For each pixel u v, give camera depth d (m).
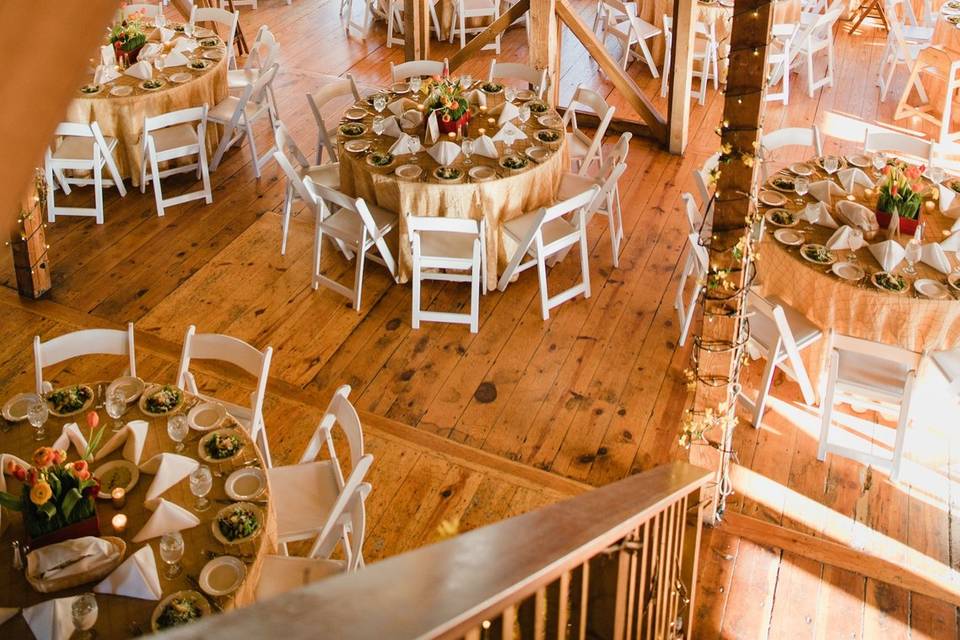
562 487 4.58
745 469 4.75
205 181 6.84
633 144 7.94
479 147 5.86
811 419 5.08
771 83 8.73
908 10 9.34
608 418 5.02
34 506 3.07
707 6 8.59
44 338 5.48
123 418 3.80
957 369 4.65
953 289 4.67
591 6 11.13
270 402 5.07
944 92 8.10
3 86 0.34
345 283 6.09
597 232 6.65
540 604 1.30
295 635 0.57
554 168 5.96
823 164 5.77
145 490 3.43
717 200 3.78
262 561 3.32
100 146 6.45
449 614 0.72
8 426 3.72
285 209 6.21
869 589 4.12
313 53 9.76
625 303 5.92
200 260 6.27
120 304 5.82
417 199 5.66
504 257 5.91
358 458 3.69
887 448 4.89
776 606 4.05
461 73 9.37
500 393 5.18
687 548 3.54
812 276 4.83
